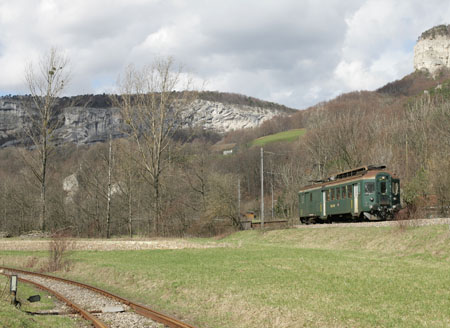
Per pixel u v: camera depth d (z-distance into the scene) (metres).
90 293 21.89
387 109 106.12
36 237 53.62
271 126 173.88
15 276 18.47
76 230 66.69
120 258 34.81
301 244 40.09
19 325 13.33
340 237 37.03
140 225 70.19
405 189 44.97
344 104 126.06
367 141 70.31
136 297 20.50
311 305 15.05
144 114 57.12
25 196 72.75
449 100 83.44
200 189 65.31
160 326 14.53
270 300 16.11
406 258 27.25
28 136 59.72
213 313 16.03
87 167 71.44
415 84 193.38
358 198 39.50
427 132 65.12
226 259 30.17
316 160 77.81
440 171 40.84
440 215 39.16
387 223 35.28
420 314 13.58
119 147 61.00
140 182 64.25
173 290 19.81
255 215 91.69
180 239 49.47
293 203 73.62
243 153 119.69
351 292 17.00
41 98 58.06
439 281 18.66
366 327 12.47
